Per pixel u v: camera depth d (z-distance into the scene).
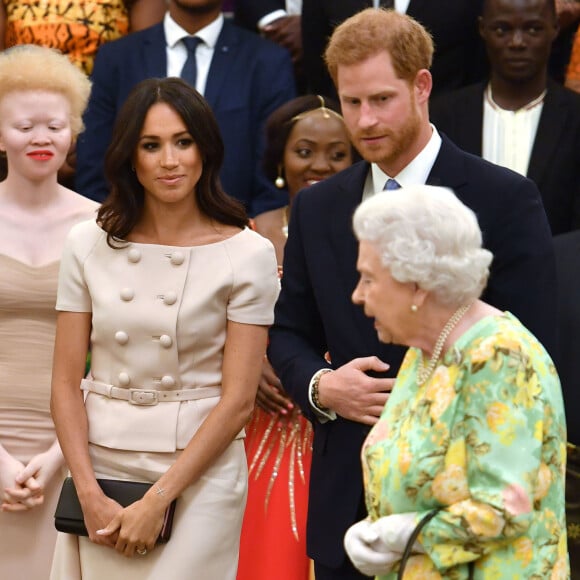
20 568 16.25
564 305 15.40
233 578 13.77
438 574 10.28
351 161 18.22
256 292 13.70
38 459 16.00
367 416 12.95
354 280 13.47
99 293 13.66
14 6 22.31
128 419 13.59
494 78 20.31
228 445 13.55
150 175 13.54
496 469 9.90
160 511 13.15
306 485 16.84
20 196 16.36
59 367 13.93
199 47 21.56
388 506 10.45
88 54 22.20
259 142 21.39
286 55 21.86
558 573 10.30
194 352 13.62
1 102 16.11
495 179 13.16
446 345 10.36
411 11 21.19
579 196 19.84
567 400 15.24
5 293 15.96
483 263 10.30
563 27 21.97
